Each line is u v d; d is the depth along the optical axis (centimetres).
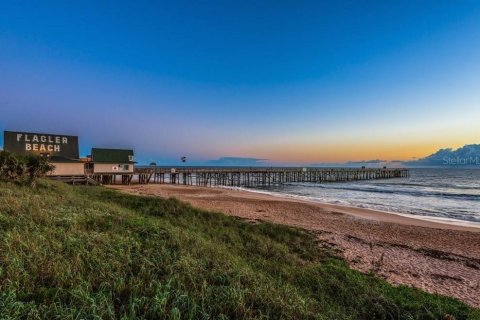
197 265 663
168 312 471
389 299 672
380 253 1238
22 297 457
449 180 7938
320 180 7256
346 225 1855
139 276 582
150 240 820
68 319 411
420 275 1008
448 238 1599
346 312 605
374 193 4372
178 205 1778
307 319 523
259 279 655
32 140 3753
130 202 1817
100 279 544
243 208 2425
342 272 849
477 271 1088
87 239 724
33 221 839
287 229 1484
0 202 1025
